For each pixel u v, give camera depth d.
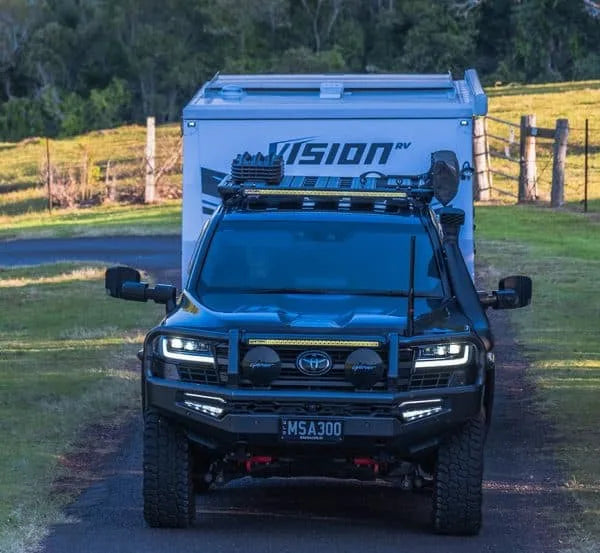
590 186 124.00
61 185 143.38
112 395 39.81
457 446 24.70
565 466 31.23
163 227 103.69
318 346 24.16
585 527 25.88
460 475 24.66
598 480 29.73
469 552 24.08
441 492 24.75
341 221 28.97
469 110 37.78
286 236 28.62
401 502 28.97
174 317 25.78
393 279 27.66
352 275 27.69
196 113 38.31
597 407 38.03
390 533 25.72
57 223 115.62
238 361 24.20
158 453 25.06
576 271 70.19
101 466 31.61
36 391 40.94
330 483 30.97
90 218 119.81
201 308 26.08
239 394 24.05
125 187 145.00
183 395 24.50
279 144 38.38
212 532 25.53
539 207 107.06
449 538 25.22
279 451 24.70
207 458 26.28
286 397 24.00
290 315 25.61
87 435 34.91
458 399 24.30
